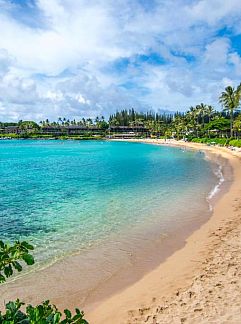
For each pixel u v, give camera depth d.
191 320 9.67
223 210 24.25
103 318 10.71
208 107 163.38
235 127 108.56
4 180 42.28
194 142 142.75
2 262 4.14
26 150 118.06
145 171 50.59
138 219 22.36
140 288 12.66
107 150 114.69
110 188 34.69
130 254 16.19
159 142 169.25
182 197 29.38
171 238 18.47
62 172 50.81
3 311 11.02
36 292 12.47
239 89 107.75
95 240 18.22
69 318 4.17
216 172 48.03
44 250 16.69
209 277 12.57
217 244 16.66
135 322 10.16
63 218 22.81
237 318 9.42
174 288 12.27
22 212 24.58
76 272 14.15
